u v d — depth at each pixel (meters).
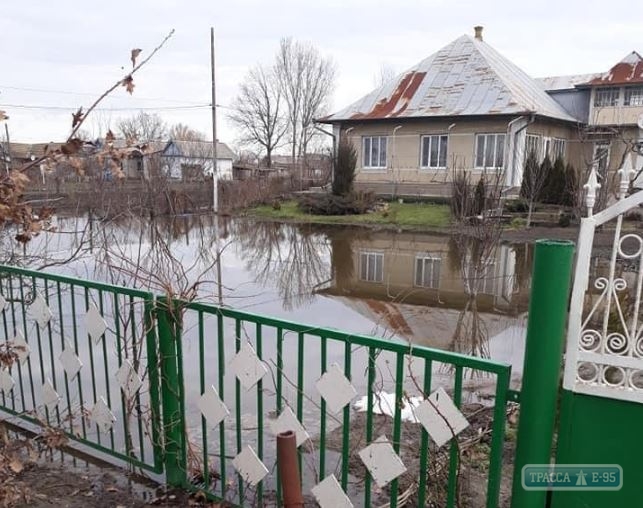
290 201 26.06
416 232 18.00
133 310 2.67
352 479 3.13
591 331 1.71
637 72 25.20
